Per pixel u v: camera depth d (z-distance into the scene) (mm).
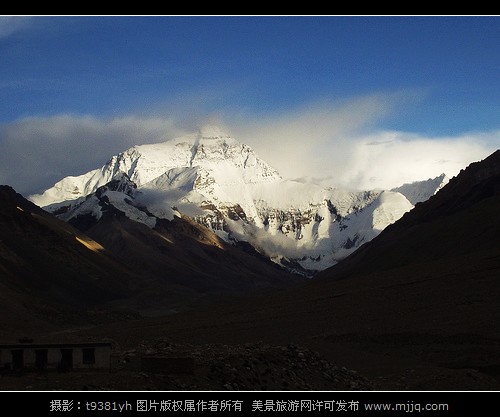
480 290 122000
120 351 75562
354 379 71938
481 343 96500
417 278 137000
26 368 59062
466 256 147250
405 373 80438
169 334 124125
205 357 66250
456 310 114062
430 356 93625
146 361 60281
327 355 96625
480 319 107250
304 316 126000
